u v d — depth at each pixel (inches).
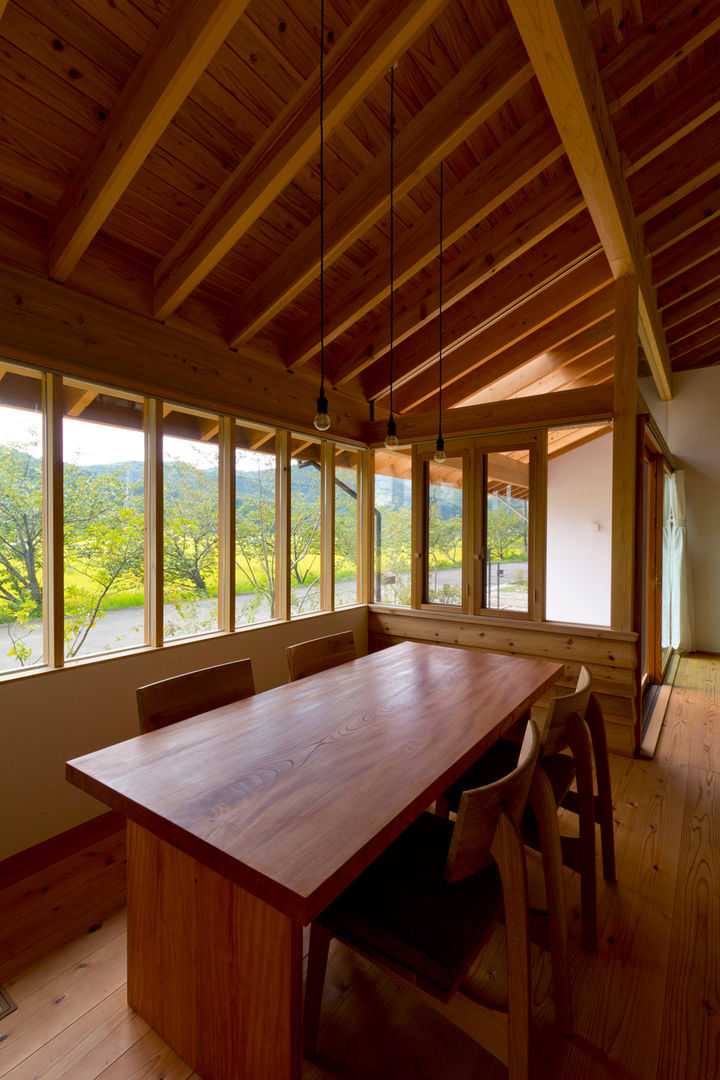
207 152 86.4
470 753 54.2
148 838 52.1
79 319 90.3
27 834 81.9
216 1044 46.2
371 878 48.3
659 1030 53.4
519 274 133.4
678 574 223.6
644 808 97.7
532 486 137.6
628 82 88.7
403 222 113.0
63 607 88.6
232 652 119.6
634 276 118.0
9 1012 54.7
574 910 71.4
